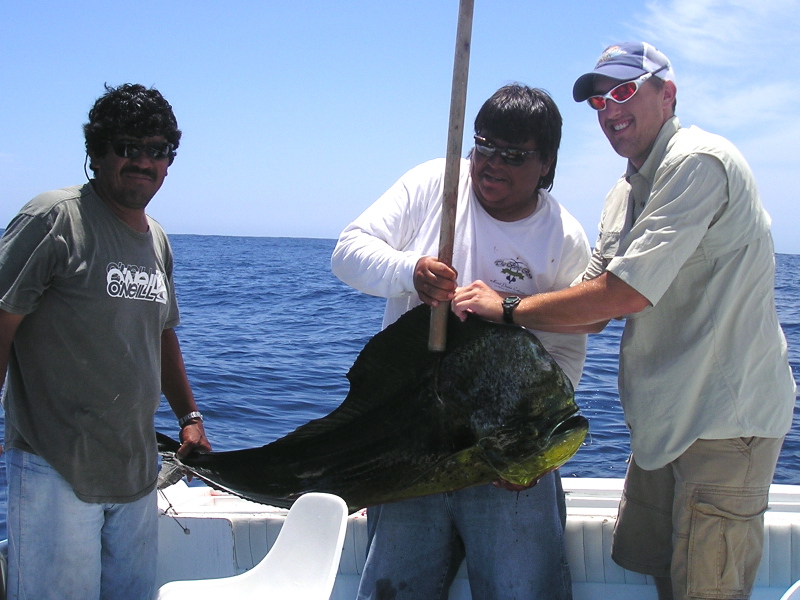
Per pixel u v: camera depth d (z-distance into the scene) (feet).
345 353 32.07
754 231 7.64
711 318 7.75
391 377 7.81
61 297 7.34
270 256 162.20
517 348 7.27
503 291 8.36
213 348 33.09
